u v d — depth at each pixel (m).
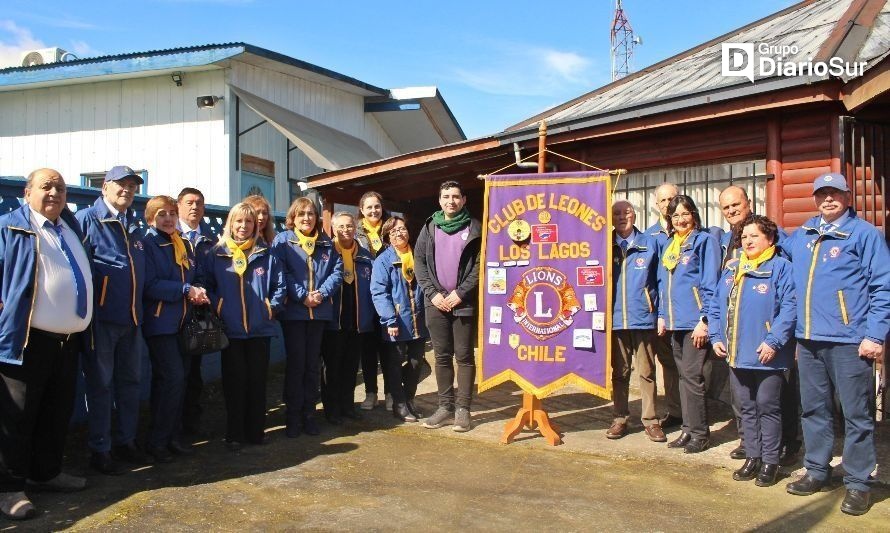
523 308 5.52
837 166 5.82
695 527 3.89
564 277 5.47
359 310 6.14
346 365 6.15
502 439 5.51
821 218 4.37
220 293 5.26
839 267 4.17
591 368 5.42
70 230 4.35
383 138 16.27
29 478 4.27
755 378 4.64
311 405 5.75
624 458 5.12
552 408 6.62
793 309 4.40
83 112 11.59
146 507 4.10
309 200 5.80
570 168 7.69
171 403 4.98
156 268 4.99
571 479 4.66
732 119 6.39
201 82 10.88
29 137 11.93
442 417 5.98
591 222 5.43
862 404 4.11
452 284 5.77
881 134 6.03
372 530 3.81
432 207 11.30
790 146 6.12
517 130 7.39
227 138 10.71
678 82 7.34
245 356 5.36
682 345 5.30
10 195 5.04
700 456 5.16
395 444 5.45
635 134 7.01
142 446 5.27
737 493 4.41
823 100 5.52
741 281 4.62
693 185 6.88
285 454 5.17
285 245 5.69
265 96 11.66
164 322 4.94
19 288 3.93
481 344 5.57
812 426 4.40
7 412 3.94
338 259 5.89
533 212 5.53
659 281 5.41
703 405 5.25
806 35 7.04
